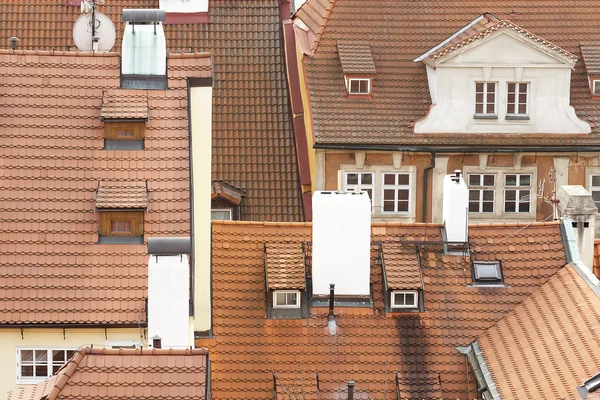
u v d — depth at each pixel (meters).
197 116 58.72
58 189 56.00
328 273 57.41
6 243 54.75
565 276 57.50
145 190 55.94
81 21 69.19
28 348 53.81
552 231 59.25
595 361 51.94
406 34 76.69
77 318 53.41
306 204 74.81
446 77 74.56
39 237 54.97
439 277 58.22
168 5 82.12
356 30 76.50
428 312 57.41
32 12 81.38
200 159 58.50
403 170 74.56
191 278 54.22
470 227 59.59
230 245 58.38
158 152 57.03
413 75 75.69
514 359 54.78
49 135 57.12
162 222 55.44
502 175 75.19
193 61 59.22
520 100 75.38
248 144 77.25
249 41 81.69
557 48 74.75
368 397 55.34
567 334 54.22
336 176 74.44
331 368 55.94
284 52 80.88
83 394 45.56
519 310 57.16
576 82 76.44
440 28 77.00
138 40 58.97
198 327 56.41
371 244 58.84
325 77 75.50
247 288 57.53
